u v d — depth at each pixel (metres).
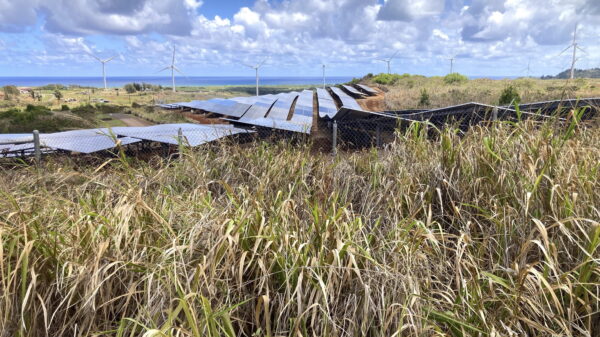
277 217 2.74
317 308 2.23
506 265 2.60
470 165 3.62
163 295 2.18
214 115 27.16
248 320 2.38
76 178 4.09
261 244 2.48
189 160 4.56
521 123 4.12
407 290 2.26
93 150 9.12
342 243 2.38
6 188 3.55
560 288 2.21
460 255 2.46
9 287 2.12
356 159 4.78
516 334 2.09
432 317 2.27
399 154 4.34
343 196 3.84
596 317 2.36
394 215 3.22
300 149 5.11
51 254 2.34
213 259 2.20
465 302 2.28
